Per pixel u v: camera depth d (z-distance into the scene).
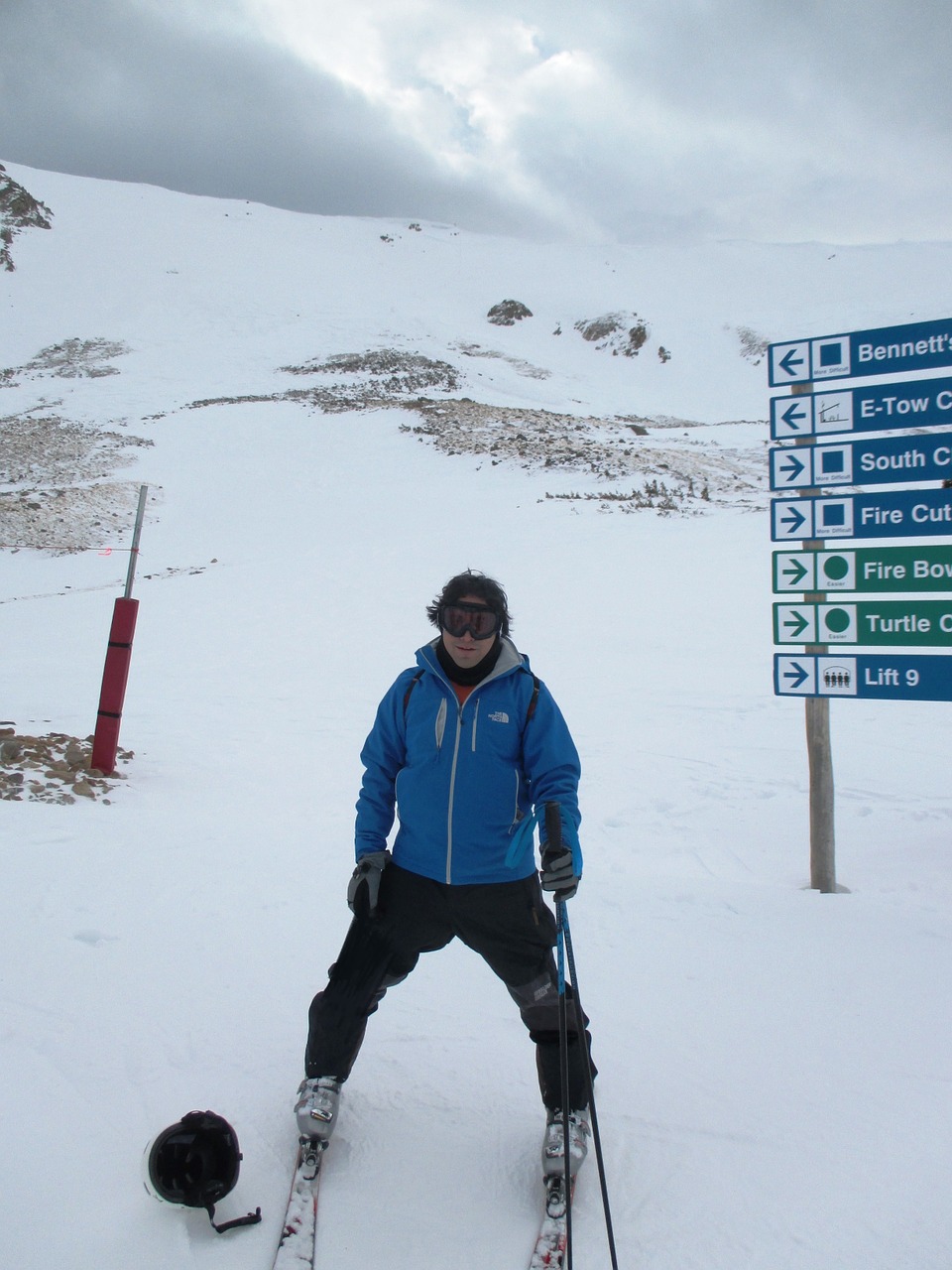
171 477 37.00
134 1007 3.49
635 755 8.95
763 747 9.12
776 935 4.29
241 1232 2.31
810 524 5.21
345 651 14.84
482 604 2.49
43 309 77.12
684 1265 2.22
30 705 11.20
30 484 35.25
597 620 16.28
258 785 7.80
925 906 4.77
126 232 98.62
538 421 45.91
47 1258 2.19
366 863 2.60
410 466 37.25
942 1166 2.57
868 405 5.04
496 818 2.56
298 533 28.39
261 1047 3.22
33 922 4.29
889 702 11.01
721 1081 3.04
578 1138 2.45
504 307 89.50
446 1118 2.84
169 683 12.81
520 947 2.61
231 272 89.56
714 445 43.50
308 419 45.81
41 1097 2.86
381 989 2.70
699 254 116.25
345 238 115.12
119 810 6.54
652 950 4.16
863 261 108.38
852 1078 3.04
